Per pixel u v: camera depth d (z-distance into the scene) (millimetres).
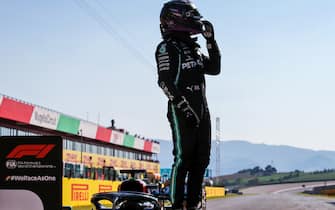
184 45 4188
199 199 4293
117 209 5305
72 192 26781
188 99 4086
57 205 3691
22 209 3758
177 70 4117
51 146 3734
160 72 4133
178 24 4160
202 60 4309
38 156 3744
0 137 3785
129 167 58750
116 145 59156
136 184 6316
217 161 105500
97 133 51312
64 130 43531
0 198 3746
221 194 86000
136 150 66812
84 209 24734
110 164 53094
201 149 4105
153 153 73312
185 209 4148
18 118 36281
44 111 39906
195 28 4164
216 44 4309
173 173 4156
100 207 5523
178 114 4070
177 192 4117
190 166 4129
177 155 4121
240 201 46531
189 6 4195
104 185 31578
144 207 5320
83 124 47594
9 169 3766
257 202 42219
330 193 104375
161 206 5371
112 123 65312
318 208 28109
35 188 3740
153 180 10984
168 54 4121
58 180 3711
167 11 4203
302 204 36000
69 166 34000
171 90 4039
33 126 39812
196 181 4176
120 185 6383
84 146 50469
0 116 34469
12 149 3768
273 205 33844
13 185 3756
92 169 40312
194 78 4141
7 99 34938
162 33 4309
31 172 3752
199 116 4090
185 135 4059
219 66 4328
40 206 3725
